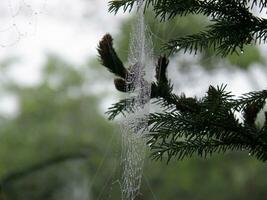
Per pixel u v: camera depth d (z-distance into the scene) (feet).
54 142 72.69
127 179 16.20
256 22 13.28
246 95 12.87
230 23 13.33
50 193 36.81
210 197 74.02
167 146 13.30
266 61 56.39
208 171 73.87
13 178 32.27
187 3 13.35
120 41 50.62
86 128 77.56
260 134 13.06
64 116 81.56
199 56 45.83
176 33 33.37
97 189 46.93
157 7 13.48
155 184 70.69
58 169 37.70
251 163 73.10
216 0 13.35
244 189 73.41
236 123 13.05
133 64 14.76
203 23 36.24
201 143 13.24
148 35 15.79
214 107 12.73
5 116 80.12
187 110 13.83
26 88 84.99
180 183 72.02
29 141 73.00
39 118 80.38
